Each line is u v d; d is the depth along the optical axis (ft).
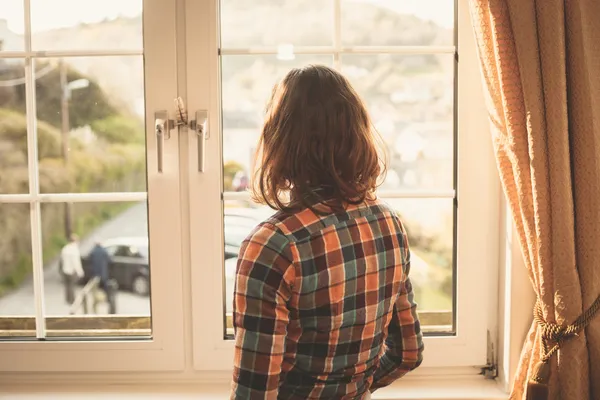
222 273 5.59
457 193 5.60
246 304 3.21
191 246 5.56
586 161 4.52
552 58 4.46
